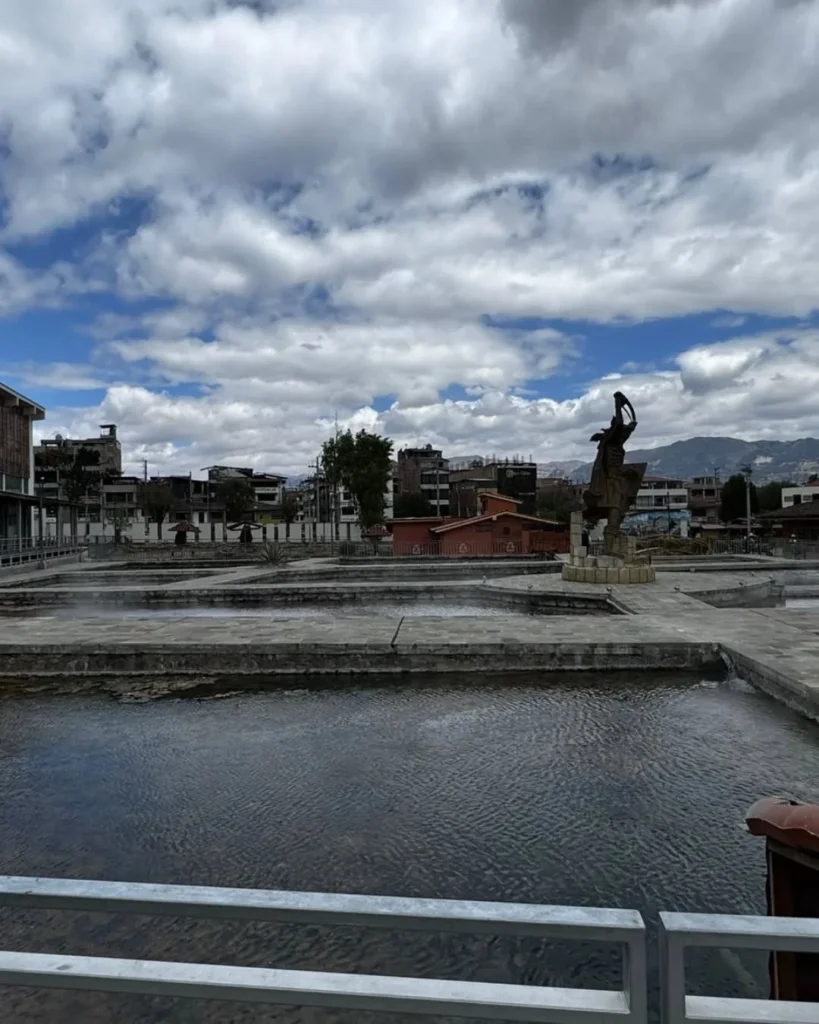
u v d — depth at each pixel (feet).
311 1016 9.75
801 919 4.77
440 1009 4.81
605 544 63.41
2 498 108.78
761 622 37.04
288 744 21.84
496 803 17.11
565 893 13.08
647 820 16.06
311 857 14.61
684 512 238.48
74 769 19.92
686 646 30.60
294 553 127.95
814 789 17.65
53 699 27.94
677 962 4.69
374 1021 9.59
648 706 25.20
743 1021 4.66
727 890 13.14
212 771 19.60
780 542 116.06
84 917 12.30
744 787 17.81
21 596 62.28
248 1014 9.83
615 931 4.71
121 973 5.06
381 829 15.84
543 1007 4.74
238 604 61.05
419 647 31.17
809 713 22.88
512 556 108.17
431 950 11.31
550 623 37.14
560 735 22.17
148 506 213.05
